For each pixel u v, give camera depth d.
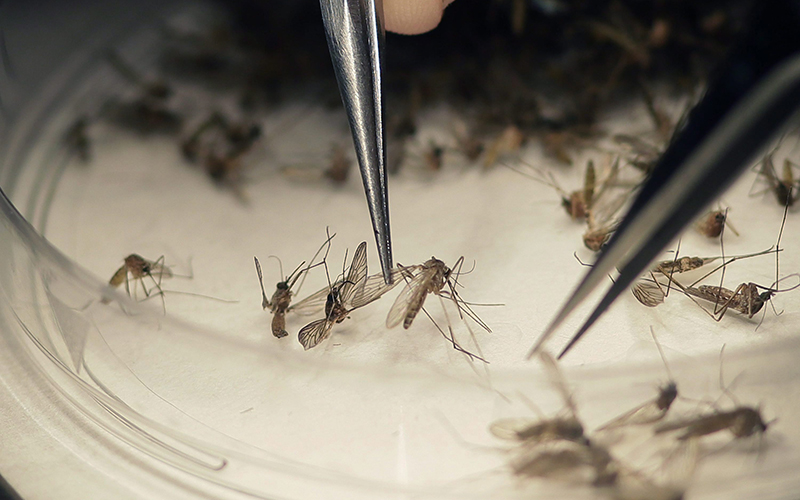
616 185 0.11
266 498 0.09
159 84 0.13
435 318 0.10
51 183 0.12
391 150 0.12
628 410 0.09
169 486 0.09
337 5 0.09
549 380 0.09
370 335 0.10
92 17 0.13
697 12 0.13
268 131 0.13
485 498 0.09
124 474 0.09
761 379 0.09
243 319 0.10
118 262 0.11
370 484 0.09
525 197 0.12
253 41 0.14
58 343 0.10
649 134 0.12
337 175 0.12
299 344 0.10
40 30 0.13
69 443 0.09
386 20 0.11
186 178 0.12
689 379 0.09
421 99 0.13
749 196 0.11
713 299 0.10
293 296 0.10
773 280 0.10
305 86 0.13
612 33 0.13
